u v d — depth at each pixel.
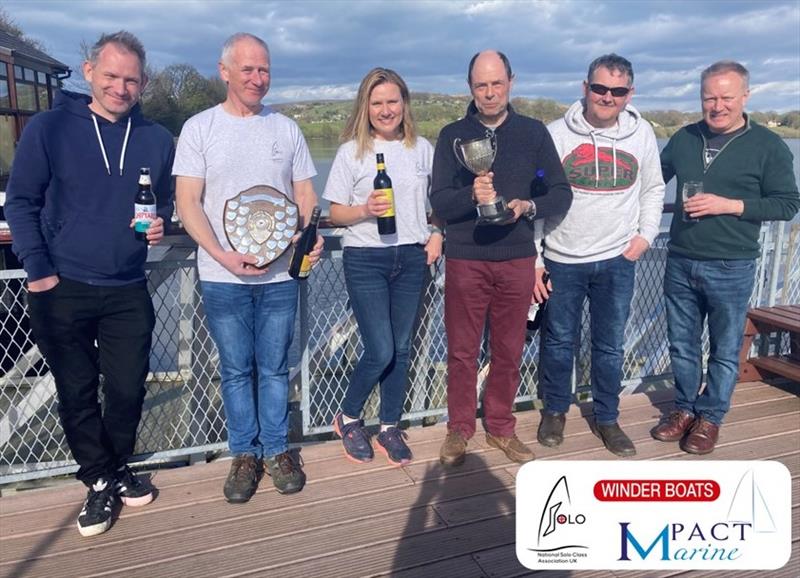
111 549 2.48
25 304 3.50
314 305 3.31
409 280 2.94
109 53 2.34
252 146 2.61
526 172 2.85
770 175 3.00
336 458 3.19
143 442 3.79
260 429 2.95
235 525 2.63
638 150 3.04
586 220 3.05
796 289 4.58
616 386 3.28
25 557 2.42
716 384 3.23
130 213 2.49
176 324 3.21
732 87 2.93
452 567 2.37
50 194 2.40
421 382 3.65
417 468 3.09
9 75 10.27
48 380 3.74
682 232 3.23
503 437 3.21
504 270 2.92
